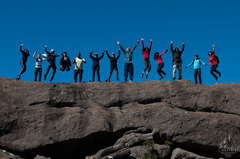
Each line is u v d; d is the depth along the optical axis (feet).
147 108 40.55
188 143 38.42
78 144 36.83
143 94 42.70
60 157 36.68
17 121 36.09
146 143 37.22
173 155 38.09
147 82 45.06
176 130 38.63
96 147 38.19
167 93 42.78
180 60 48.83
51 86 40.86
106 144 38.47
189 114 40.32
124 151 35.35
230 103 41.83
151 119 39.45
